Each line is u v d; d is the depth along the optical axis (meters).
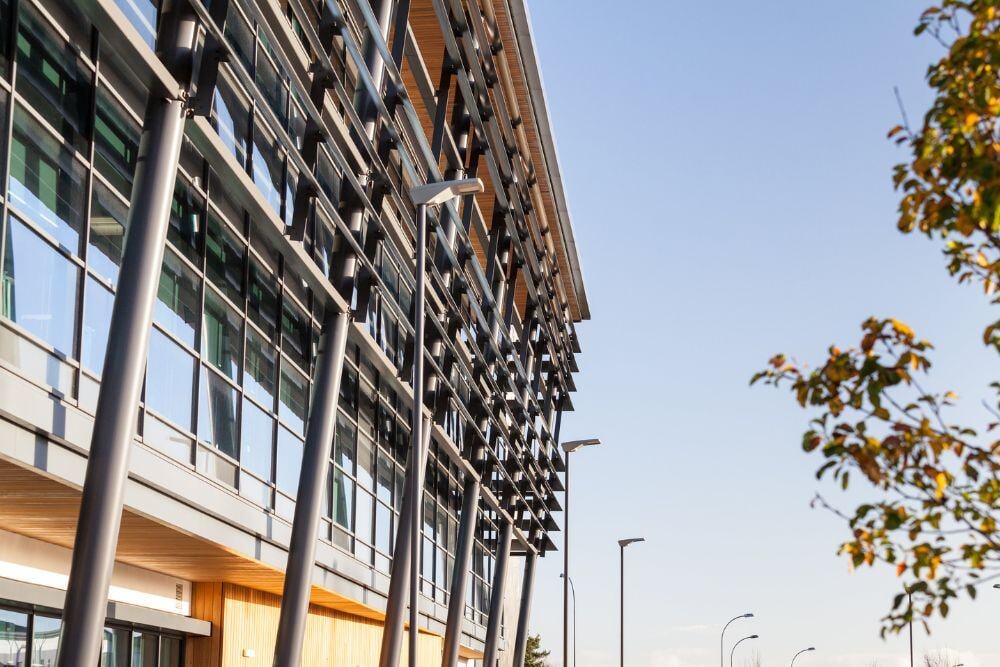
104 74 15.53
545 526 49.41
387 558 30.31
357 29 21.81
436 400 28.20
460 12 27.45
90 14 12.23
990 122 5.80
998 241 5.80
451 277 29.11
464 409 30.36
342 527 26.08
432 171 25.47
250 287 20.56
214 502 18.20
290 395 22.70
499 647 52.62
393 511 31.00
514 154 35.09
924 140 5.72
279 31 17.70
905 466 5.68
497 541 43.81
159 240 13.37
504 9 32.38
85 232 14.73
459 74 27.73
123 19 12.51
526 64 34.28
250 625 24.12
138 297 13.06
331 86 18.44
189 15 13.84
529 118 36.66
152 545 18.44
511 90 34.59
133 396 12.88
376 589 28.78
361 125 19.52
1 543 16.00
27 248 13.30
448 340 27.52
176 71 13.71
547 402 47.62
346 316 20.97
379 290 22.44
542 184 40.75
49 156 13.95
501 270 35.94
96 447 12.66
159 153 13.49
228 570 21.28
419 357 19.03
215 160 16.19
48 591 16.62
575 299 51.53
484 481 35.47
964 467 5.77
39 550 16.86
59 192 14.15
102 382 12.82
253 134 19.55
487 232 35.66
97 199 15.27
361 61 19.64
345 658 30.69
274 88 20.77
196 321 18.11
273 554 21.02
